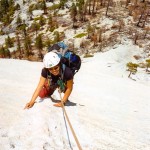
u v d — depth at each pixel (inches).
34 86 526.6
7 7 6387.8
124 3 4709.6
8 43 4598.9
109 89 931.3
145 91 1122.7
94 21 4271.7
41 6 5536.4
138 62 2910.9
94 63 2647.6
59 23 4650.6
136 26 3882.9
